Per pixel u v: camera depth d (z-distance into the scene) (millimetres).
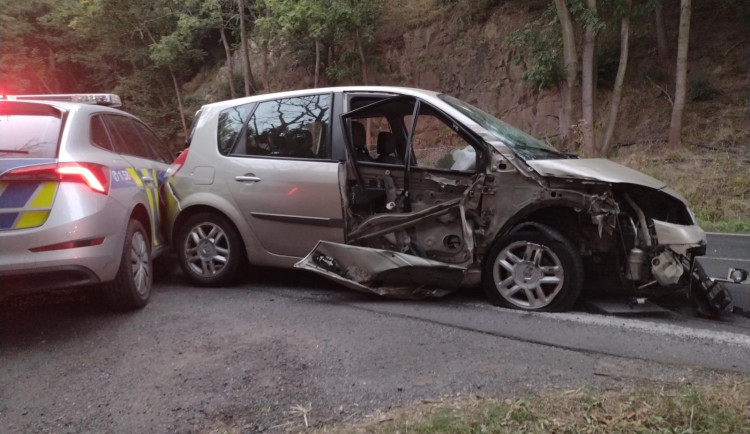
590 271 4410
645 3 13789
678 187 11797
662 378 3082
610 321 4164
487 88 17953
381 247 4816
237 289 5371
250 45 23188
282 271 6078
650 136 14312
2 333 4180
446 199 4605
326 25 16391
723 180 11719
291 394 3098
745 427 2412
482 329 4016
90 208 3951
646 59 15594
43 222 3744
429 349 3660
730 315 4449
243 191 5215
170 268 6316
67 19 25297
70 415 2963
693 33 15539
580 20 12820
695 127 13766
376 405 2920
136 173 4984
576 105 15828
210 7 19953
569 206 4168
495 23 18344
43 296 5082
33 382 3359
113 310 4672
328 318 4379
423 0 20828
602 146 13930
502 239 4457
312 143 5059
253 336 4008
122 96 24906
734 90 14180
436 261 4574
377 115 5168
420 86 19422
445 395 2980
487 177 4414
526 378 3156
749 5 14875
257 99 5445
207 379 3328
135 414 2953
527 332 3930
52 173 3814
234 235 5359
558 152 4965
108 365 3572
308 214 4969
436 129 5008
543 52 13836
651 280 4160
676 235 4062
